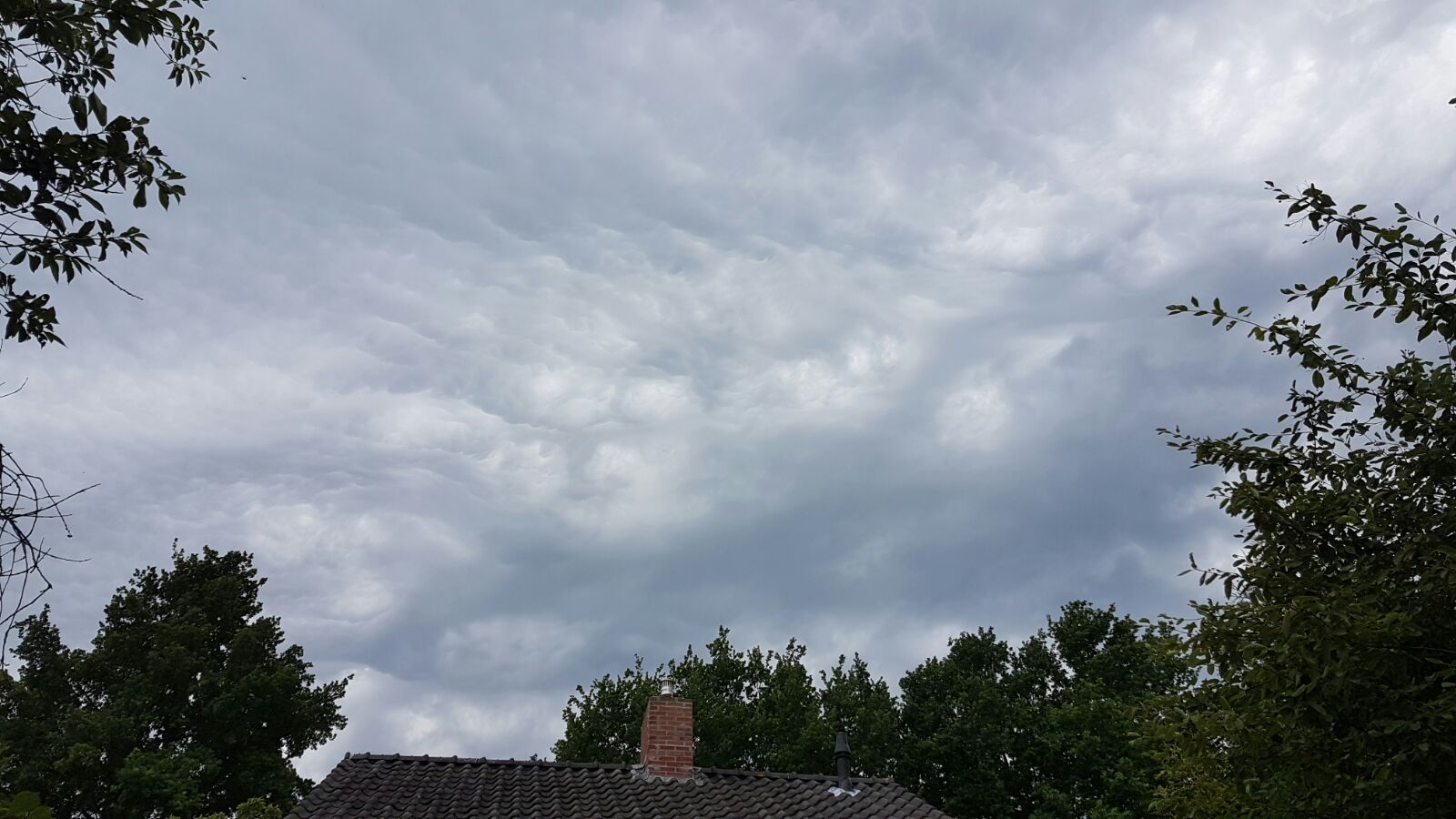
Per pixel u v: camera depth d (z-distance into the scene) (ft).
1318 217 26.30
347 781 49.52
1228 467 30.22
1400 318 25.45
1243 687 26.13
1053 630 157.79
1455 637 23.22
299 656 152.56
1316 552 27.25
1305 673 23.52
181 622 144.97
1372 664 22.56
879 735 137.18
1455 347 25.45
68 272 19.79
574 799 50.03
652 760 54.54
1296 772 24.64
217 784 134.82
